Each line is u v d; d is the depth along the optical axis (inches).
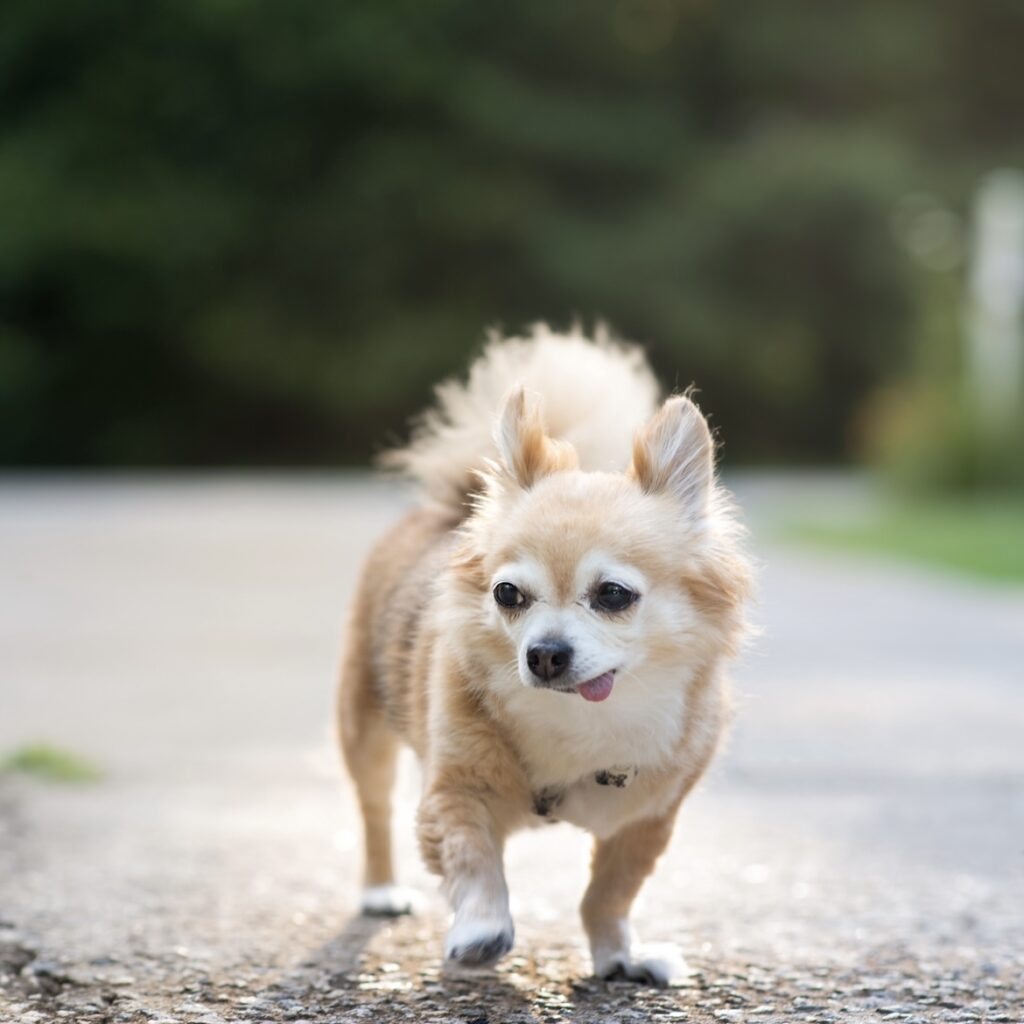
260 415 1632.6
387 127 1588.3
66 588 643.5
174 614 574.9
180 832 277.9
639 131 1585.9
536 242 1534.2
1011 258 1064.2
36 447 1581.0
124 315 1530.5
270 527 866.1
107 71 1563.7
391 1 1571.1
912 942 215.2
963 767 331.0
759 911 231.0
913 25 1643.7
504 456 207.2
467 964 186.5
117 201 1512.1
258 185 1572.3
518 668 191.5
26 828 278.2
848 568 704.4
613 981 200.5
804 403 1658.5
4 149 1551.4
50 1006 188.2
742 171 1579.7
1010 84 1697.8
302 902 236.5
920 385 1080.2
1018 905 233.6
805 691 418.6
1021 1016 185.9
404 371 1518.2
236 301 1547.7
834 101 1696.6
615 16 1615.4
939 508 986.7
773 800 303.1
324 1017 184.2
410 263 1571.1
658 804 203.0
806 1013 187.2
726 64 1667.1
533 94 1601.9
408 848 274.4
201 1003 189.3
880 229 1578.5
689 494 203.9
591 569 192.4
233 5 1515.7
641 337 1549.0
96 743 359.3
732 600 202.8
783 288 1601.9
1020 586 649.0
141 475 1545.3
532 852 267.3
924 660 470.3
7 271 1491.1
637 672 195.0
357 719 237.8
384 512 961.5
